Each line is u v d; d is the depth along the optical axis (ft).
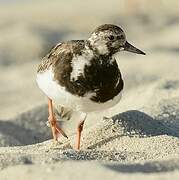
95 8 120.78
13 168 24.81
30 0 131.64
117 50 31.35
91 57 30.58
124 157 29.35
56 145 33.73
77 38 91.66
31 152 29.37
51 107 34.76
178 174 22.99
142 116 35.96
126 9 112.06
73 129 42.68
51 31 96.63
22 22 104.58
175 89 47.67
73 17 111.65
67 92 30.60
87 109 31.58
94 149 32.09
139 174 23.15
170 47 79.30
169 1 116.06
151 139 32.37
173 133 35.42
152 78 59.41
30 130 45.65
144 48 79.05
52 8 121.49
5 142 40.37
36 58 80.69
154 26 101.14
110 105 31.96
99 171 23.48
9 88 62.49
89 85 30.40
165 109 40.37
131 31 97.76
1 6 125.08
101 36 30.76
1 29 97.91
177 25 100.42
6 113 51.19
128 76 60.44
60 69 30.45
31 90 60.95
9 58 80.23
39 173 23.76
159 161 25.91
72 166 24.26
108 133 33.91
